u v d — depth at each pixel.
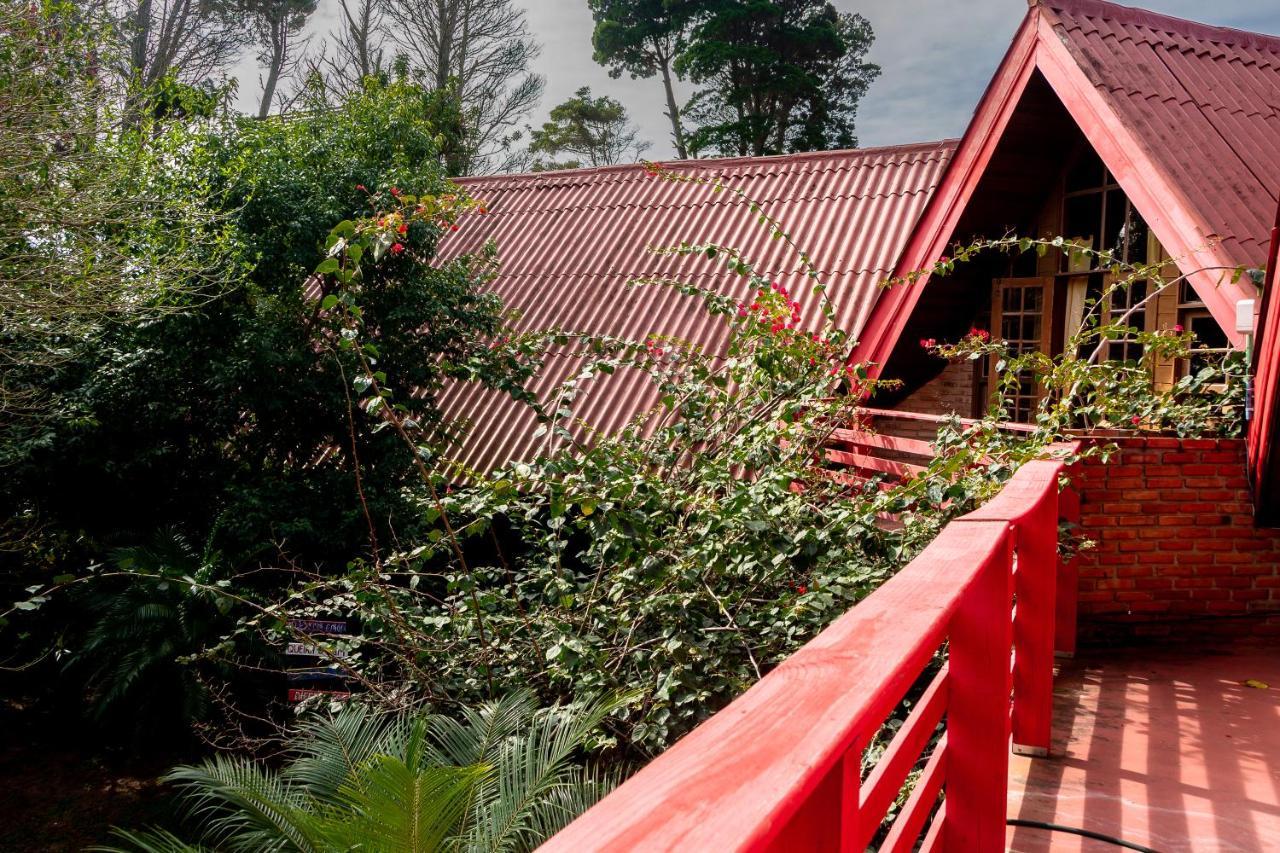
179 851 5.81
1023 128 9.48
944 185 9.96
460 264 13.58
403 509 11.76
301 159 12.62
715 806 0.77
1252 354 6.21
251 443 12.95
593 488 5.31
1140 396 7.12
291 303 12.57
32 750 12.48
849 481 7.18
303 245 11.91
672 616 5.32
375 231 5.77
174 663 11.29
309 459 13.06
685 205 16.11
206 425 13.06
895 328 10.03
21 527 13.20
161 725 11.79
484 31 35.34
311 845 5.24
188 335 12.04
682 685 5.15
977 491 5.35
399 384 12.52
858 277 13.37
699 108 36.53
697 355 7.46
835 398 6.93
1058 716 4.60
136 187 11.60
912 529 5.64
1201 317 9.20
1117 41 8.55
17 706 13.52
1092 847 3.13
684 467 7.34
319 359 12.39
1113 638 6.23
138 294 10.92
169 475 13.06
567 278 15.35
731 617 5.18
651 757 5.12
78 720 12.96
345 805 5.31
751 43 35.12
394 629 6.33
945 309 11.29
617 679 5.57
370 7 34.72
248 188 12.05
